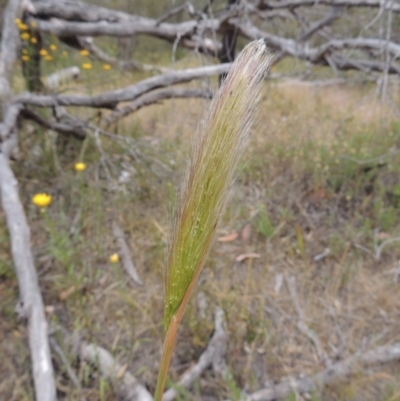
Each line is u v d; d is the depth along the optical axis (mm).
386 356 2109
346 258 2725
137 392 1870
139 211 3029
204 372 2020
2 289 2326
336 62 3809
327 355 2162
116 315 2258
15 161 3166
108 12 4246
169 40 4262
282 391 1953
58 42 4605
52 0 4047
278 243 2820
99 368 1948
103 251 2658
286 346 2193
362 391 1971
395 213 3021
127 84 5191
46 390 1744
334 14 3842
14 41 3900
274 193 3240
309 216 3066
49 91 4078
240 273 2613
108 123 3752
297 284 2561
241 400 1877
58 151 3592
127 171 3408
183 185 621
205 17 3898
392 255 2771
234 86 514
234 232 2885
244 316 2209
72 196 2980
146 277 2529
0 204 2875
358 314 2391
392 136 3637
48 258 2566
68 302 2289
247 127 522
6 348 2029
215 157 544
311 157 3445
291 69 5395
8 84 3516
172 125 4168
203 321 2189
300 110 4352
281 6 3775
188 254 601
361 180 3334
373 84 5051
